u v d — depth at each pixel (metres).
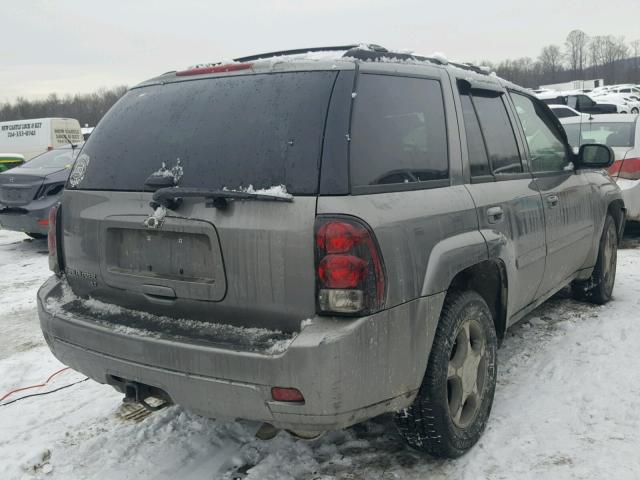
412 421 2.83
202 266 2.59
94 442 3.37
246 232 2.44
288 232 2.37
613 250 5.43
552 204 4.03
